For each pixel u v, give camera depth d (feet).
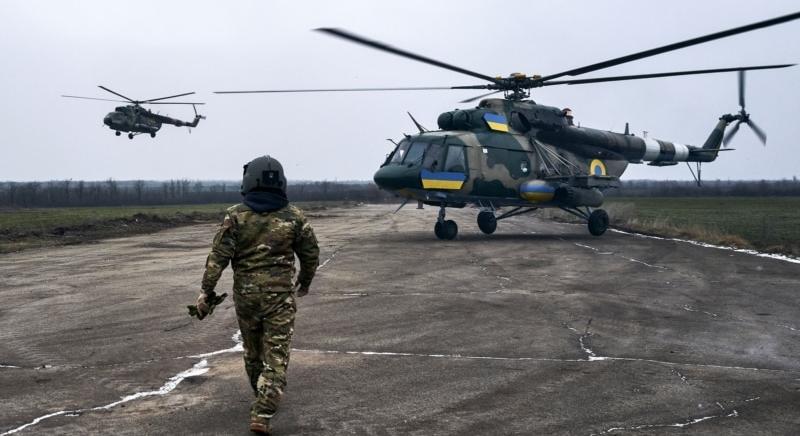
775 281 40.34
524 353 23.08
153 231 90.53
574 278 41.42
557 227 93.66
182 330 26.58
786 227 90.79
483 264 48.47
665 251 58.29
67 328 26.96
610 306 31.96
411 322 28.19
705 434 15.43
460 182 66.08
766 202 245.86
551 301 33.24
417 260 50.88
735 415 16.72
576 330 26.76
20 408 17.06
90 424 15.88
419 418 16.44
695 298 34.35
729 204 220.84
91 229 89.92
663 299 33.99
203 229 94.58
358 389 18.84
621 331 26.61
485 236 75.36
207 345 24.09
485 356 22.66
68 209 208.03
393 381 19.63
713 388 19.01
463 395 18.30
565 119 74.69
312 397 18.10
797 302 33.27
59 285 38.63
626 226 95.25
